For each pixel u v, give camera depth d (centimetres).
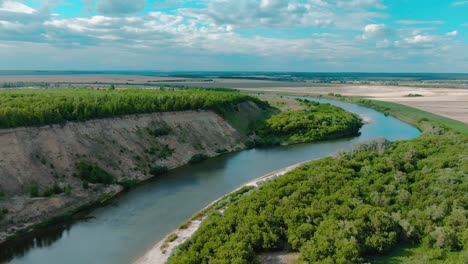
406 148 6091
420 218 3925
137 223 4575
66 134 6028
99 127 6681
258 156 8119
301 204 4138
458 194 4306
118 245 4012
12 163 4994
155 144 7356
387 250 3534
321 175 4834
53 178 5256
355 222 3697
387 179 4791
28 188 4884
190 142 8069
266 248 3591
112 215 4809
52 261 3706
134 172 6325
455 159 5441
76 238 4181
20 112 5612
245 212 4075
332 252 3312
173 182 6181
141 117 7738
